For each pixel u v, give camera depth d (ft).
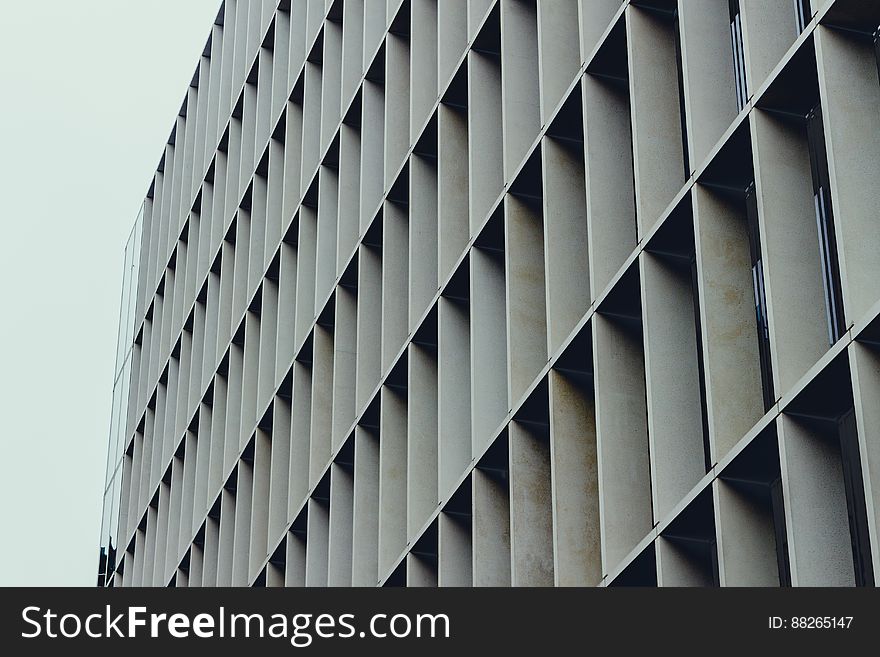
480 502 59.16
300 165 96.17
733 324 45.19
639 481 49.78
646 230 50.14
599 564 51.62
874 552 35.40
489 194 65.72
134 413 130.93
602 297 51.62
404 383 72.33
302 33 101.30
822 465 39.70
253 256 101.04
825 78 41.14
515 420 57.26
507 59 64.13
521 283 59.72
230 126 112.98
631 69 52.70
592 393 54.19
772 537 42.22
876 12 41.52
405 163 74.79
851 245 38.99
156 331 128.06
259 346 96.68
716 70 49.06
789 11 46.26
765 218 42.73
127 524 123.95
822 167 46.32
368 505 73.46
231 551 95.61
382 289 77.10
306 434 85.97
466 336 65.92
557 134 58.80
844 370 38.34
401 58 80.48
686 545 45.27
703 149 47.65
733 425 43.86
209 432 106.42
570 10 61.67
